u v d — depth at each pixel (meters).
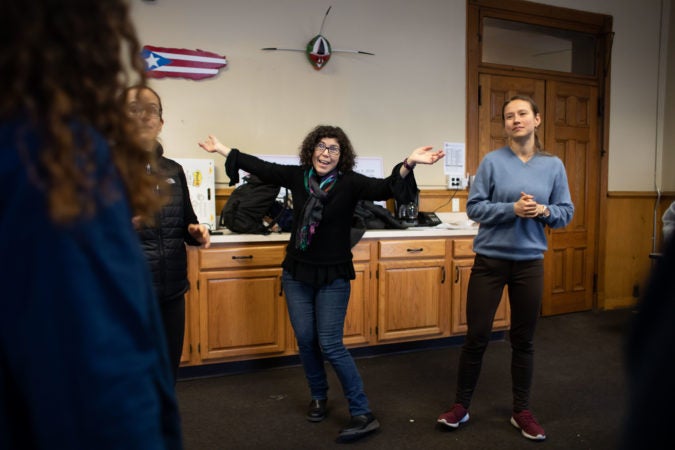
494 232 1.98
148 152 0.59
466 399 2.07
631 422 0.48
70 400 0.44
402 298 2.95
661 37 4.34
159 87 2.98
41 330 0.43
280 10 3.20
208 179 2.88
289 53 3.24
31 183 0.42
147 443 0.48
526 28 3.99
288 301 2.05
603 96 4.15
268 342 2.70
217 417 2.18
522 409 2.04
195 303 2.56
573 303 4.15
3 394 0.44
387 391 2.48
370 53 3.43
